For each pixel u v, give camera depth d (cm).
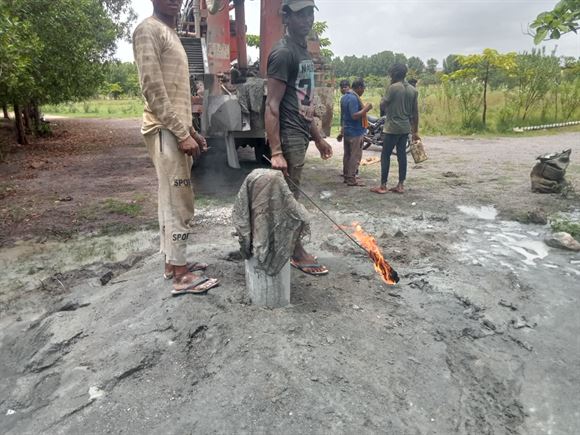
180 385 245
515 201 643
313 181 809
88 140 1675
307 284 346
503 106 1853
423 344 285
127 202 691
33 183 859
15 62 795
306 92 338
